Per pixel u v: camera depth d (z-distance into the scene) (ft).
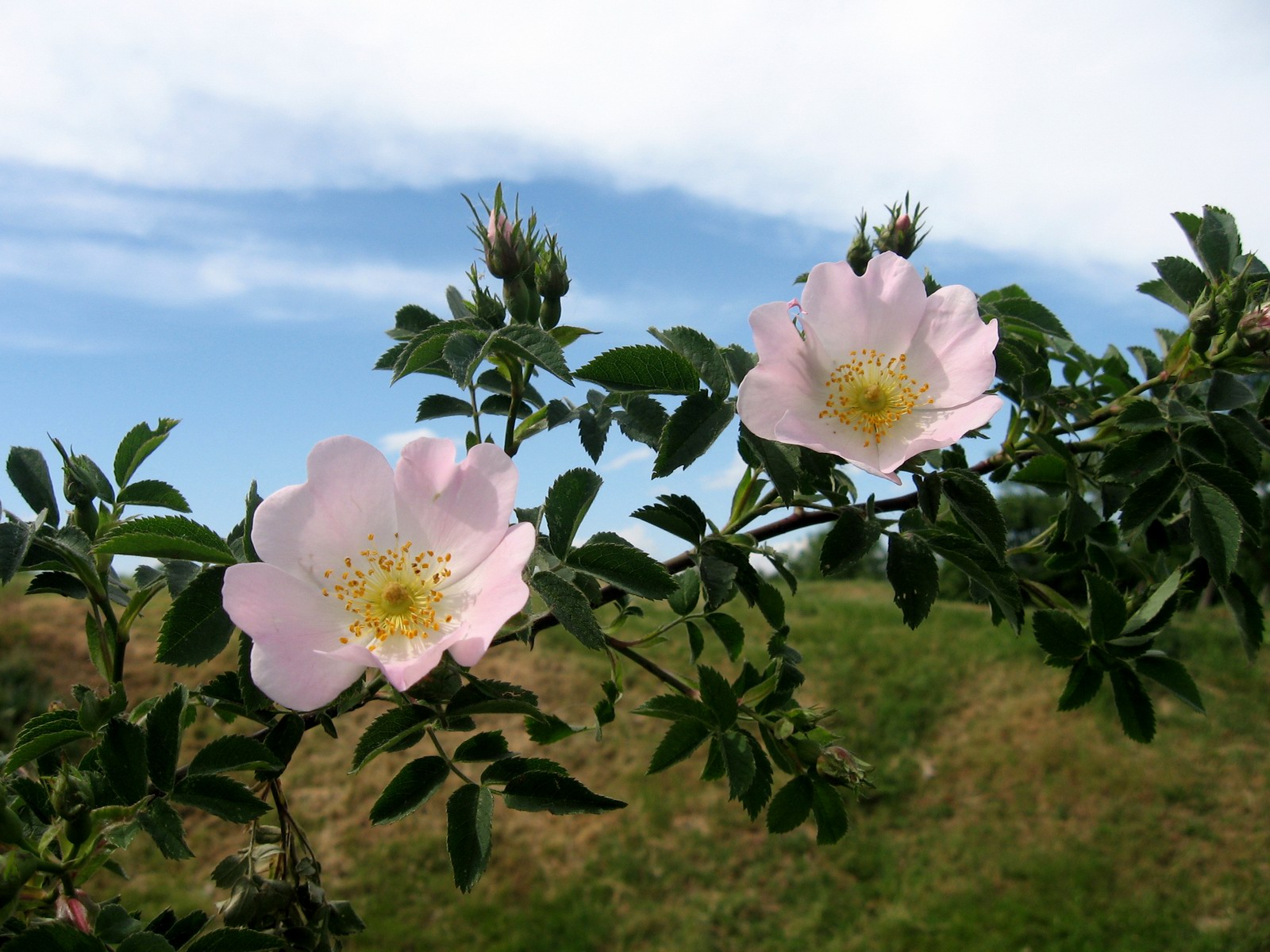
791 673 0.67
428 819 3.00
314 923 0.64
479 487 0.57
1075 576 0.79
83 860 0.52
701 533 0.63
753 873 2.83
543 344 0.58
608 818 3.10
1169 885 2.67
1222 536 0.62
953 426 0.61
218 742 0.55
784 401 0.60
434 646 0.50
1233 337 0.66
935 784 3.34
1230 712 3.71
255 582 0.53
